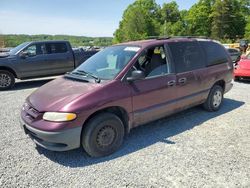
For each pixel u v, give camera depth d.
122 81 4.08
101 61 4.70
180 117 5.69
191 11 67.19
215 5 62.84
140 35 70.94
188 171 3.51
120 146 4.25
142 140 4.51
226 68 6.14
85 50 11.57
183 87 4.98
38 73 10.08
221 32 62.91
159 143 4.38
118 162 3.77
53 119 3.52
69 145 3.62
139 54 4.40
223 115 5.83
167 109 4.75
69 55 10.74
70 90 3.94
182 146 4.26
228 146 4.25
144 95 4.29
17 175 3.46
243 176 3.39
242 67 10.17
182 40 5.25
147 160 3.82
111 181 3.30
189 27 68.56
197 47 5.49
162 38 5.18
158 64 4.64
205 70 5.50
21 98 7.87
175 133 4.81
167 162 3.75
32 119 3.72
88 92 3.76
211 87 5.76
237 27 64.50
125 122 4.23
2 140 4.59
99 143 3.87
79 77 4.37
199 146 4.26
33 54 9.92
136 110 4.23
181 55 5.07
